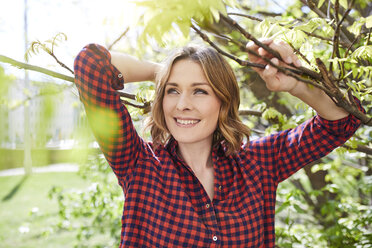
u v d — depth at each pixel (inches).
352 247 95.3
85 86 46.0
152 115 54.3
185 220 50.2
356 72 45.8
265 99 115.9
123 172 52.1
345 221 102.3
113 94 47.3
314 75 40.0
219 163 56.7
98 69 46.6
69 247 202.2
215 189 53.6
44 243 209.6
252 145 58.4
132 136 50.7
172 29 25.5
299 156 55.2
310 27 44.6
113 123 47.0
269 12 100.6
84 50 47.5
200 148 56.2
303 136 54.4
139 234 51.7
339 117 49.9
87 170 119.3
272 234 55.9
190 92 51.3
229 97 53.1
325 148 53.4
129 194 51.8
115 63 51.0
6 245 206.2
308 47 48.9
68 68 48.0
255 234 52.2
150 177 52.4
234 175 54.8
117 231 123.8
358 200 132.3
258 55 32.8
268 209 56.0
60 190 135.3
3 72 17.3
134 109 67.9
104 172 119.1
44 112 15.8
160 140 55.9
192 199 52.5
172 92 52.2
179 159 54.2
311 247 98.4
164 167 53.0
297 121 82.0
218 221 51.4
